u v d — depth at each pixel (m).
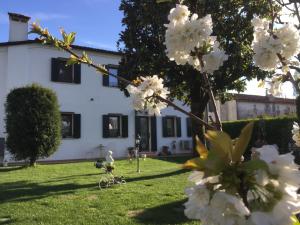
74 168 14.26
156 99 2.37
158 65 12.53
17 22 19.22
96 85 20.38
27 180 11.35
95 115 20.27
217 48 1.92
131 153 19.34
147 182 10.88
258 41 2.07
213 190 1.13
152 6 11.95
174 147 22.84
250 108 30.88
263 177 1.08
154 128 22.33
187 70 12.80
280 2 2.24
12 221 6.89
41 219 6.96
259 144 2.09
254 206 1.10
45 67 18.95
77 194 9.15
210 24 1.80
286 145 15.81
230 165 1.15
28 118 14.36
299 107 2.36
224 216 1.08
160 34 12.04
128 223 6.62
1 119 17.95
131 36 12.74
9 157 17.20
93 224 6.63
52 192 9.38
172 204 7.91
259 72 12.09
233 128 20.48
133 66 12.71
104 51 20.19
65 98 19.41
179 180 11.11
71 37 2.26
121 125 21.12
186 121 23.72
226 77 12.64
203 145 1.24
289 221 1.07
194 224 6.48
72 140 19.47
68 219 6.95
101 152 20.22
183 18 1.86
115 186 10.25
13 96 14.63
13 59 18.45
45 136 14.53
